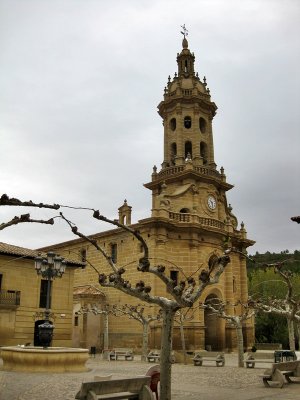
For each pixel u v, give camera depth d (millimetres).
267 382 17547
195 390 16219
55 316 37219
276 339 57562
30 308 35844
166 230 41875
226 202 50344
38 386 16859
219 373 23656
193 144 48500
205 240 43969
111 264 12070
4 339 33719
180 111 49406
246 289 48188
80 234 11453
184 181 46219
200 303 40281
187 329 39906
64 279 38594
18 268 35812
